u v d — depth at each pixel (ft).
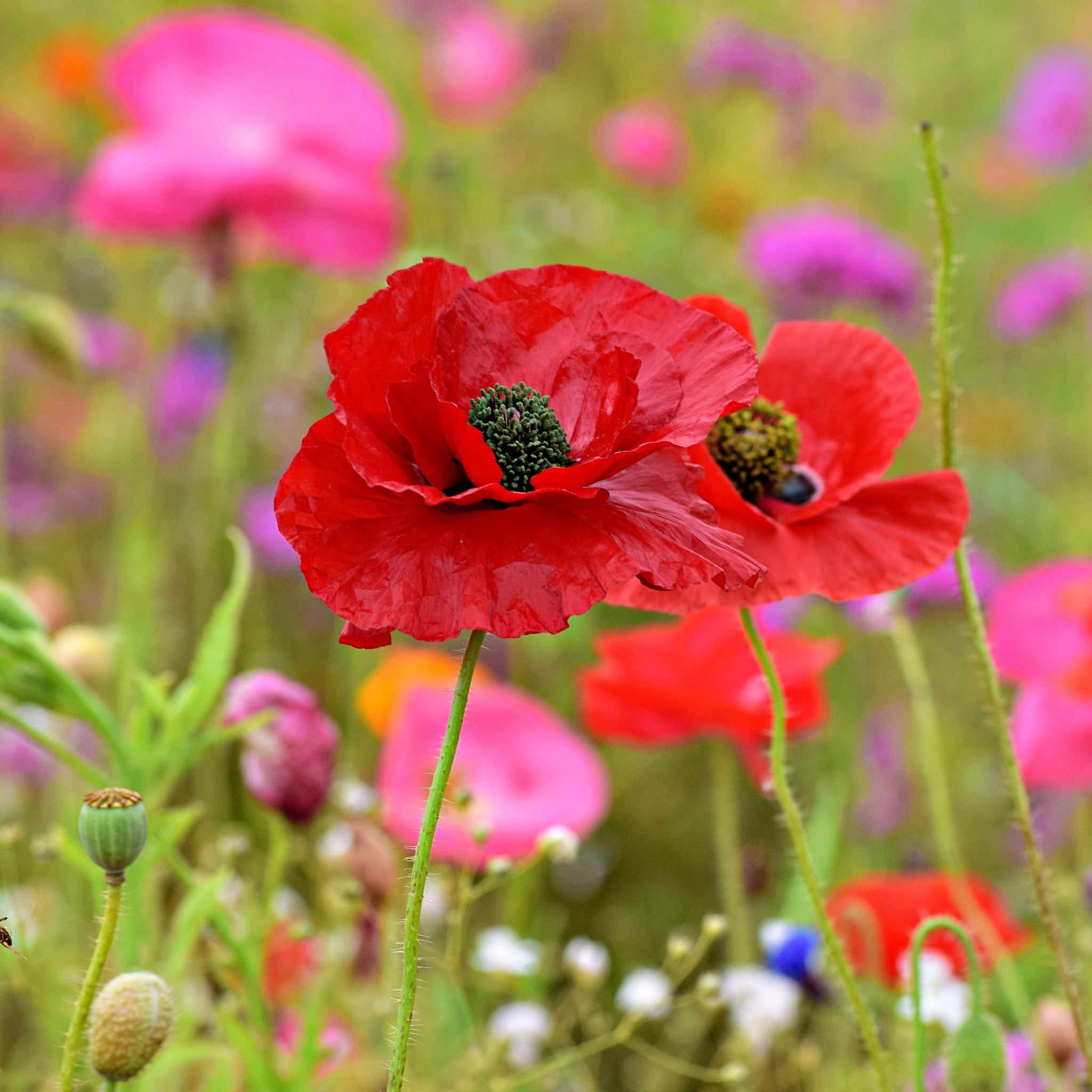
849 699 5.18
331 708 5.16
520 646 5.07
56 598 4.70
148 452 5.22
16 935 3.19
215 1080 2.93
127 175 4.39
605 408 2.60
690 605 2.70
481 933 4.11
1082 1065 3.09
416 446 2.59
